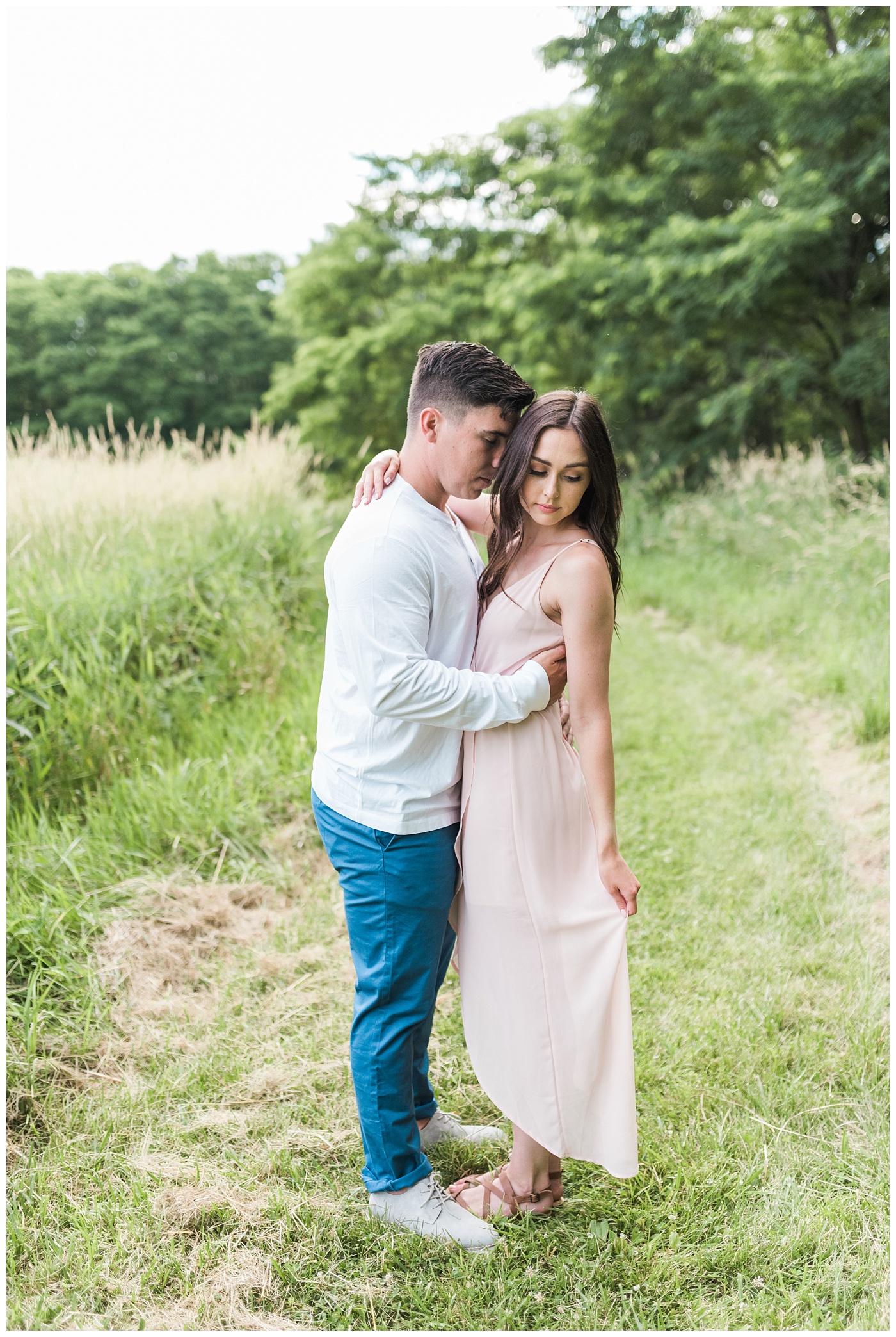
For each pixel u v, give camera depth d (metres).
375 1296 1.79
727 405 13.59
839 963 2.88
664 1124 2.23
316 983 2.82
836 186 12.16
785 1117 2.24
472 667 1.97
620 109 14.55
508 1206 1.98
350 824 1.89
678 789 4.29
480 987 1.95
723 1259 1.86
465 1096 2.38
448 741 1.92
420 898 1.88
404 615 1.75
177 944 2.96
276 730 4.36
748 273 12.07
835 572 7.17
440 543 1.85
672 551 10.41
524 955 1.91
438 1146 2.20
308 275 20.39
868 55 11.55
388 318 19.70
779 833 3.77
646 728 5.15
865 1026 2.54
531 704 1.80
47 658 4.07
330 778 1.93
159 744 4.09
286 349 32.72
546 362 16.91
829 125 11.80
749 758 4.62
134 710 4.24
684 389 15.98
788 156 13.86
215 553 5.62
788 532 8.25
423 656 1.78
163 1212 1.98
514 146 19.78
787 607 7.02
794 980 2.79
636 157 15.47
